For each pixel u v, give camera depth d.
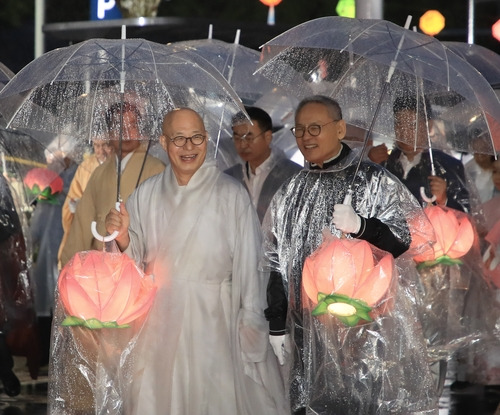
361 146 9.38
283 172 11.04
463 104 9.43
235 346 8.45
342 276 7.93
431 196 10.72
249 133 10.88
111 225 8.39
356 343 8.14
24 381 12.11
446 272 10.24
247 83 11.37
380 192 8.30
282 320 8.54
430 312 10.21
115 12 13.66
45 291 14.03
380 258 8.08
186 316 8.36
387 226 8.09
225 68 11.34
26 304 11.00
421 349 8.29
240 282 8.44
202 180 8.44
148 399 8.31
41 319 14.03
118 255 8.24
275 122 13.07
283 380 8.80
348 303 7.93
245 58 11.45
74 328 8.30
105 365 8.31
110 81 9.03
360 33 8.50
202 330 8.37
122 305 8.12
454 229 10.13
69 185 13.38
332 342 8.16
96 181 10.45
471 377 11.47
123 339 8.31
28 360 11.18
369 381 8.15
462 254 10.20
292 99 12.27
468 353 11.38
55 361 8.38
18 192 11.61
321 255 8.02
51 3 24.69
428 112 9.41
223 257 8.41
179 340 8.36
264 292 8.52
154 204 8.52
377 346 8.12
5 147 11.46
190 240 8.35
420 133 9.23
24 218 11.30
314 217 8.38
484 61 11.07
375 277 7.96
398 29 8.55
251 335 8.42
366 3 11.83
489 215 11.60
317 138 8.32
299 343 8.43
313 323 8.20
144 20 11.93
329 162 8.43
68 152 11.71
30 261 11.28
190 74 8.51
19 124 9.01
